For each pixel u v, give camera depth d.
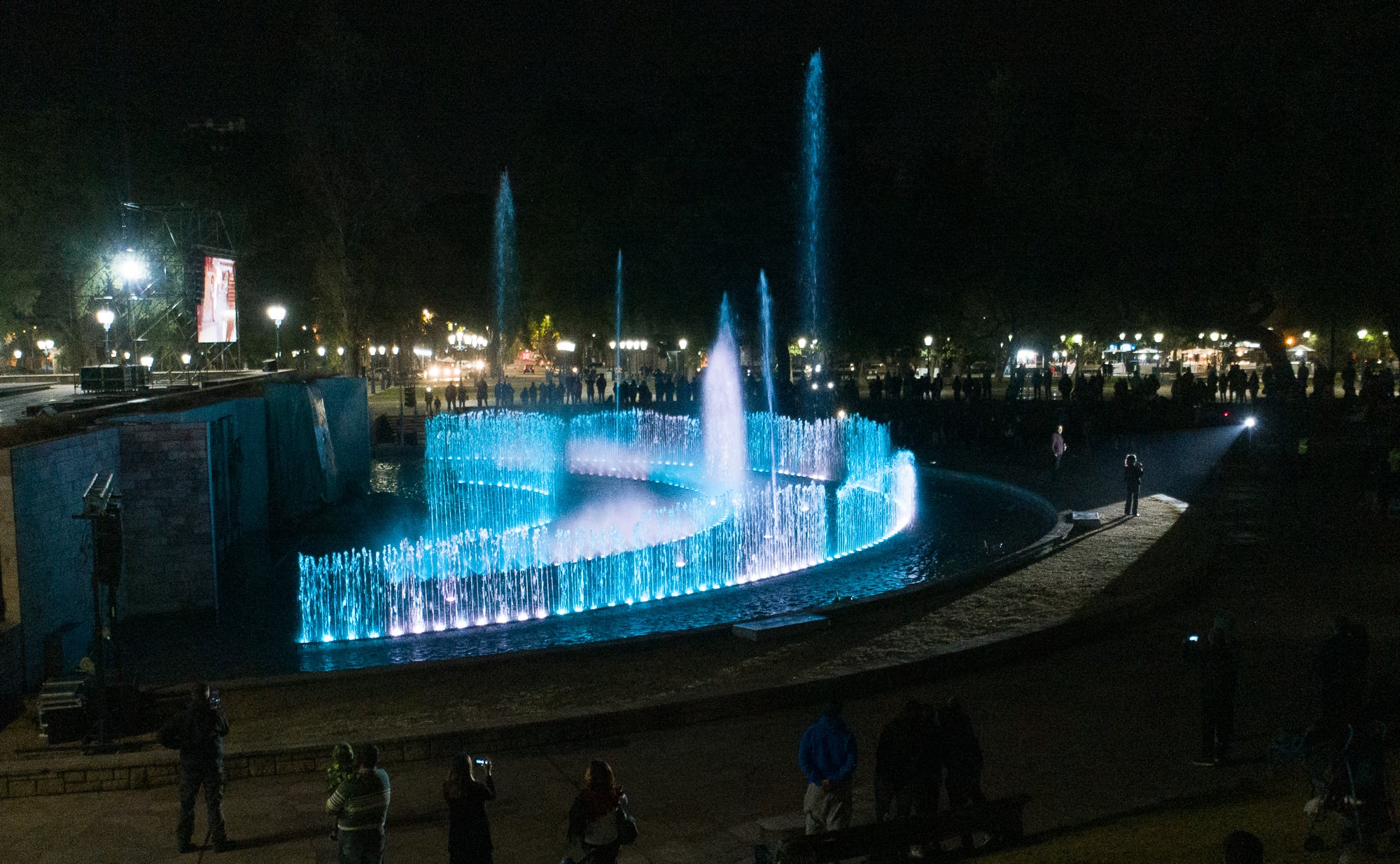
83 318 55.12
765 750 11.62
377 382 71.44
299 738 11.75
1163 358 81.94
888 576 21.41
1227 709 10.59
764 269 49.62
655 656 14.86
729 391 50.19
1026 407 42.16
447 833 9.69
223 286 36.66
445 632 17.84
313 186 53.25
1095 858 7.71
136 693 12.45
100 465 17.64
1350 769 7.36
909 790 8.82
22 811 10.36
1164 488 29.19
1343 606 16.81
